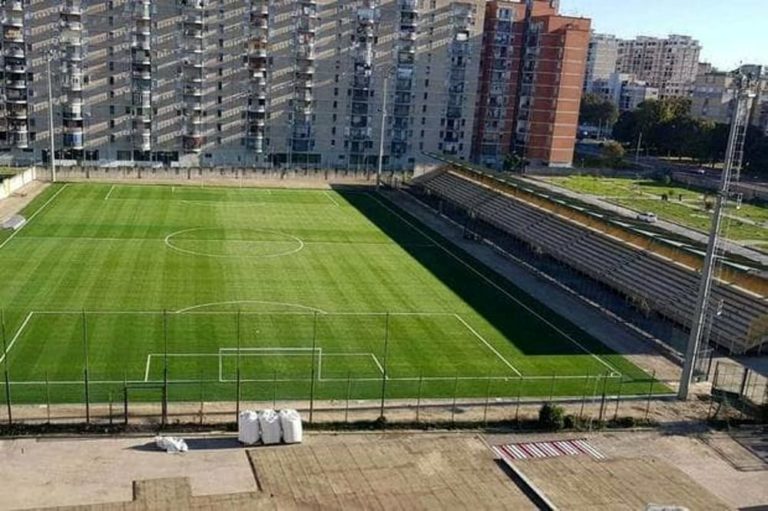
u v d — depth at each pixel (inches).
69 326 2124.8
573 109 6658.5
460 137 6240.2
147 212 3690.9
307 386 1833.2
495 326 2357.3
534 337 2282.2
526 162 6584.6
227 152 5610.2
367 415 1684.3
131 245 3041.3
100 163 5290.4
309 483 1272.1
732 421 1769.2
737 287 2432.3
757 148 6806.1
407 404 1761.8
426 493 1248.8
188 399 1720.0
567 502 1249.4
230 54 5423.2
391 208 4234.7
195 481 1365.7
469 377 1953.7
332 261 3002.0
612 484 1323.8
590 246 3152.1
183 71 5344.5
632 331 2397.9
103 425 1557.6
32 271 2613.2
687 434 1699.1
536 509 1221.1
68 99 5187.0
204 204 3969.0
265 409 1642.5
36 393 1706.4
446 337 2230.6
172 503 1162.6
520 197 3959.2
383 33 5782.5
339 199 4392.2
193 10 5255.9
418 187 4923.7
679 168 7377.0
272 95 5615.2
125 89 5280.5
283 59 5570.9
